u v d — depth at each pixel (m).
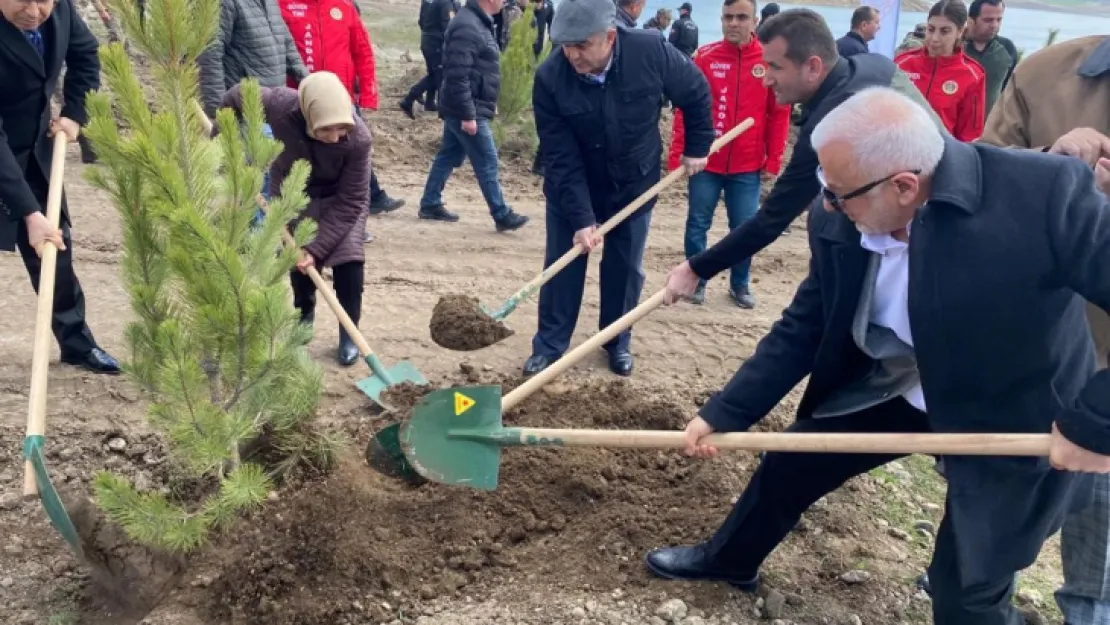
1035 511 2.44
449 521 3.47
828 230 2.59
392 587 3.22
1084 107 3.10
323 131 4.00
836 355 2.73
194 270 2.93
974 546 2.40
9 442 3.86
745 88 5.56
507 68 9.39
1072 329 2.32
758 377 2.83
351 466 3.71
